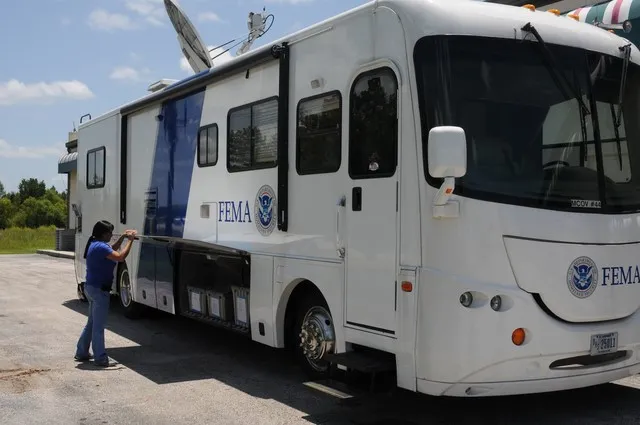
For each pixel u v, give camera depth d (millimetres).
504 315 4562
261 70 6762
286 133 6266
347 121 5484
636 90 5473
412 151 4781
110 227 7609
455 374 4539
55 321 10406
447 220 4582
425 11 4906
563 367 4801
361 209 5273
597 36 5398
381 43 5156
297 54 6184
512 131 4820
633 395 5996
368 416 5434
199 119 7973
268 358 7656
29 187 91375
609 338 4902
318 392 6090
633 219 5125
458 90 4746
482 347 4527
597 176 5035
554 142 4938
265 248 6562
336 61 5656
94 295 7324
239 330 7012
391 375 5469
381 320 5012
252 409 5676
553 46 5098
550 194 4789
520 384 4656
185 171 8281
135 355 7871
